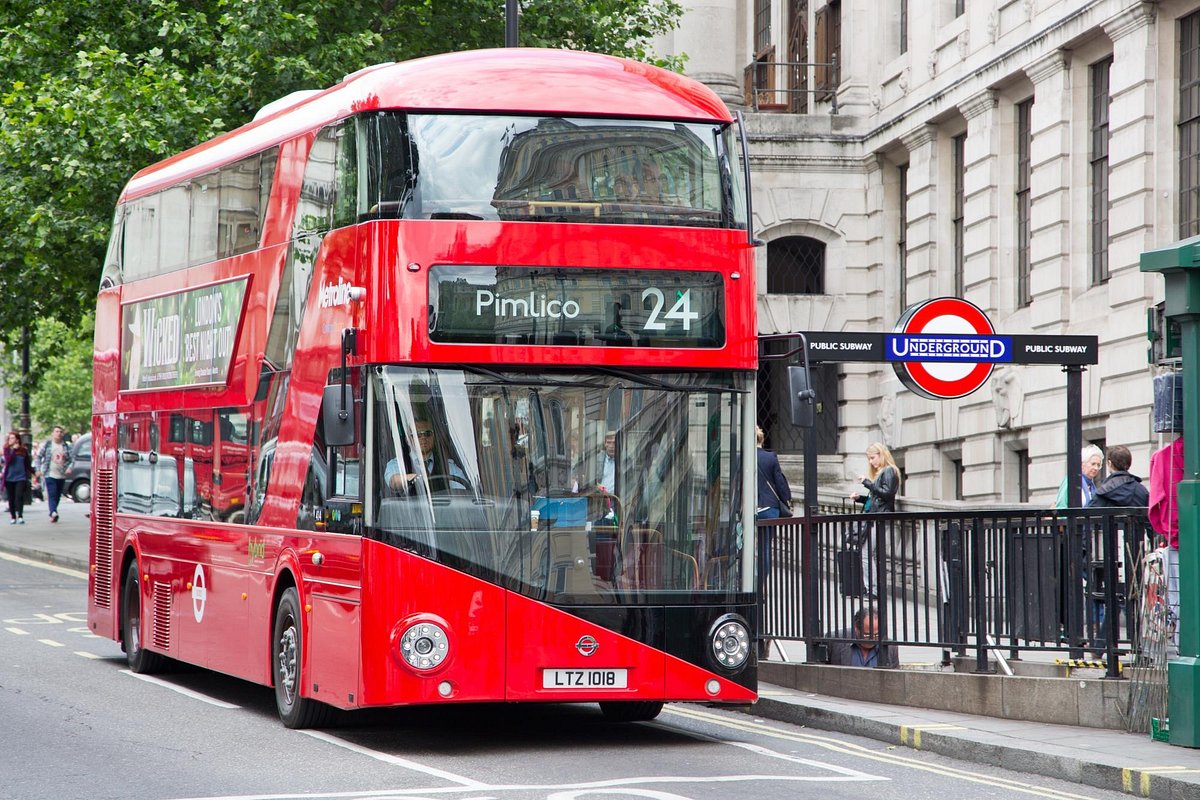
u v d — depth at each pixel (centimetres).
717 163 1280
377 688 1190
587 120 1256
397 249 1212
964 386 1497
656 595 1229
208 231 1608
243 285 1500
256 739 1316
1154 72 2678
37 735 1323
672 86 1295
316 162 1346
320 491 1293
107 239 3125
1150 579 1258
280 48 3133
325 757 1218
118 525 1862
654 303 1248
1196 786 1045
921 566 1464
